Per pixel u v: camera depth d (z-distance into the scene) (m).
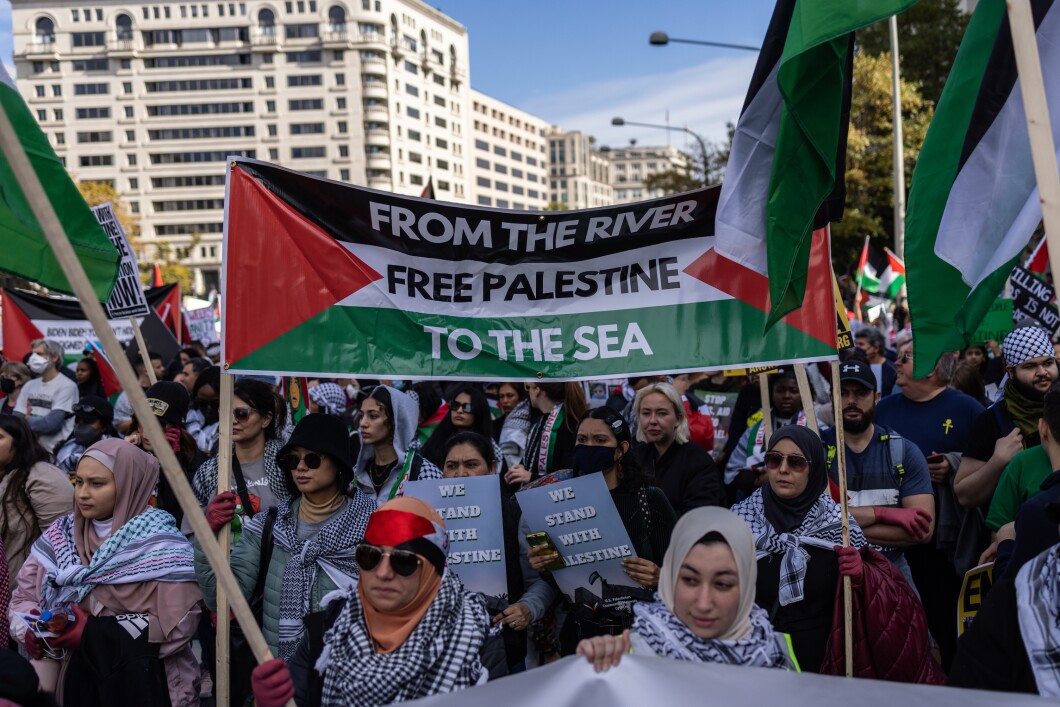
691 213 4.23
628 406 8.09
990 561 4.05
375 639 2.89
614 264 4.28
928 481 4.90
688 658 2.72
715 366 4.18
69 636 3.64
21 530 4.62
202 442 7.42
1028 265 8.96
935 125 3.56
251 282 3.95
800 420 6.59
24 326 11.80
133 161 136.25
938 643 5.44
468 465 4.48
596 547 4.00
